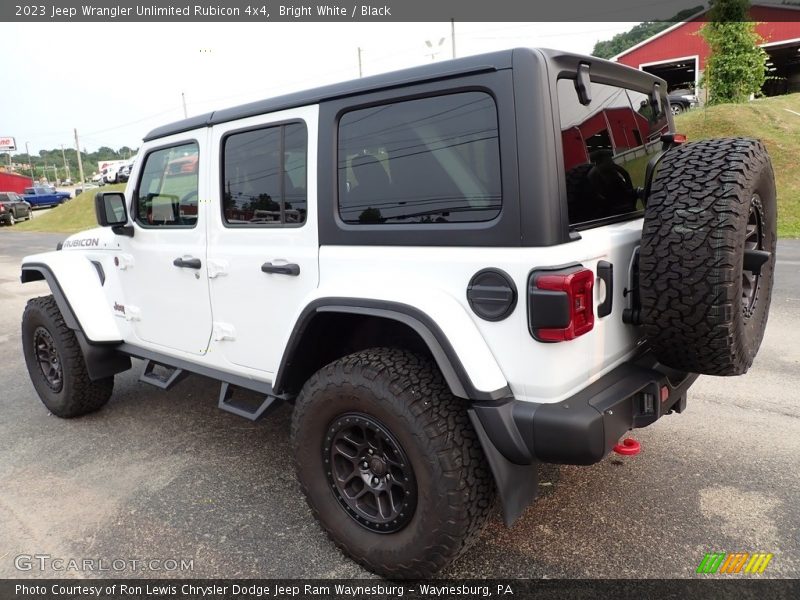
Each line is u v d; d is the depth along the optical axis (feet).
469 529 7.41
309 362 9.27
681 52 90.94
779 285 23.81
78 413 14.32
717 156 7.32
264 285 9.60
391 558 7.88
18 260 51.57
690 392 14.01
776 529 8.84
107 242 13.01
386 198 8.03
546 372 6.84
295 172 9.08
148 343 12.45
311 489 8.64
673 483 10.19
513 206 6.81
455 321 7.13
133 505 10.46
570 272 6.64
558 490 10.17
